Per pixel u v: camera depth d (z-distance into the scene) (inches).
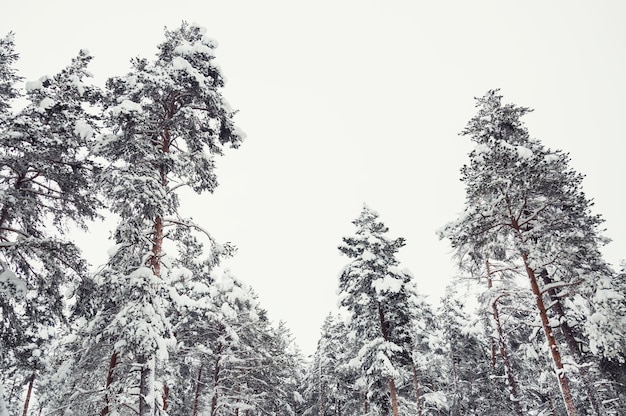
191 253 651.5
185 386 819.4
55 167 516.1
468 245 625.0
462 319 1113.4
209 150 639.8
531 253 559.5
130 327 436.8
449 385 1117.1
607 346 529.3
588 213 629.3
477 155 681.6
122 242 503.2
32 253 493.7
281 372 1196.5
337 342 1327.5
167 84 524.7
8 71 601.0
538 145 717.9
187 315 770.8
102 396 502.0
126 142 514.3
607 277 537.0
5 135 461.7
